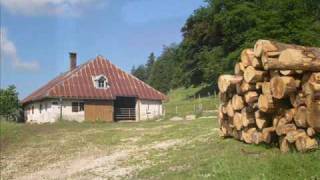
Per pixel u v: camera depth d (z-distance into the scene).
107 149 22.55
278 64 12.12
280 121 12.86
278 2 56.53
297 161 11.25
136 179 14.88
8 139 30.16
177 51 87.50
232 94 15.80
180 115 45.97
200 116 40.44
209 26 73.06
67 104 48.94
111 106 50.97
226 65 62.59
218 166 12.92
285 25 54.91
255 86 13.82
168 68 137.12
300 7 57.12
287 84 12.13
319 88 11.62
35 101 53.97
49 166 20.55
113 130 29.59
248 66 13.78
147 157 18.31
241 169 11.90
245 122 14.73
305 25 54.72
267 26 54.66
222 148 15.46
